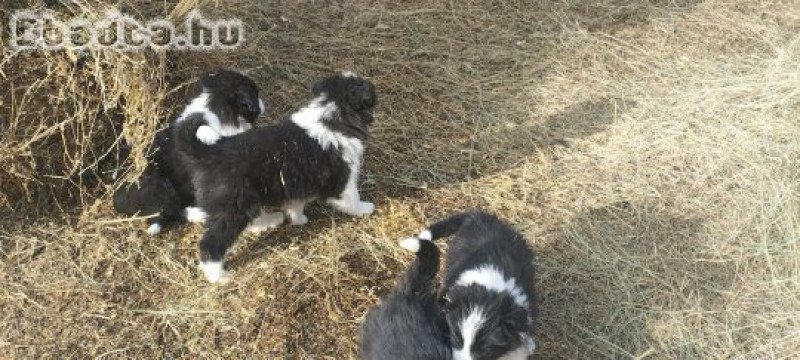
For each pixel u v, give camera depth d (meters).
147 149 1.22
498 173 1.41
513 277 1.01
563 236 1.29
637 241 1.28
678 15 1.78
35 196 1.25
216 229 1.16
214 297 1.17
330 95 1.20
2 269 1.17
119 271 1.20
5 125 1.16
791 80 1.55
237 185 1.15
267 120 1.46
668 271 1.23
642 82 1.60
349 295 1.18
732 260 1.25
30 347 1.08
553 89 1.59
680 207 1.34
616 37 1.72
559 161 1.43
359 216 1.31
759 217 1.31
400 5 1.77
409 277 1.00
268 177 1.17
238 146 1.16
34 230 1.23
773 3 1.78
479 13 1.77
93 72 1.15
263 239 1.27
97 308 1.14
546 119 1.52
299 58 1.60
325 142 1.20
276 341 1.12
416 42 1.68
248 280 1.20
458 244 1.10
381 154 1.42
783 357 1.12
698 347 1.13
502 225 1.13
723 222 1.31
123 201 1.23
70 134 1.21
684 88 1.58
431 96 1.55
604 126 1.50
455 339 0.90
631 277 1.22
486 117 1.52
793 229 1.28
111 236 1.24
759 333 1.15
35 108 1.16
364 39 1.67
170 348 1.10
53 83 1.16
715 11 1.79
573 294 1.20
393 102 1.53
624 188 1.37
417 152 1.44
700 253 1.26
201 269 1.20
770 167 1.39
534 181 1.39
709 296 1.20
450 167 1.41
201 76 1.30
